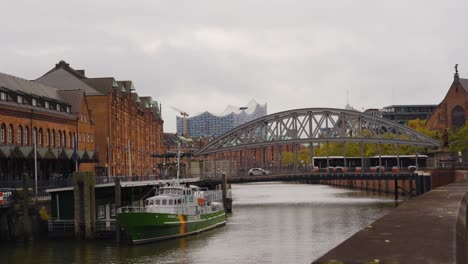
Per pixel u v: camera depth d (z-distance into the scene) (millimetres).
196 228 60906
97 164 100062
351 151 155875
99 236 56344
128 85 120000
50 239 56219
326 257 11008
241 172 129500
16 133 70438
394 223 16578
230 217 79000
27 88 80812
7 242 53812
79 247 51844
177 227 57469
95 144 101812
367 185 158000
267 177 105000
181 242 55125
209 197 74125
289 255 46656
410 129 115750
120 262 45000
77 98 91375
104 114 102188
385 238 13602
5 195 53344
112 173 103625
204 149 117812
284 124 119375
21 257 47094
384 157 123500
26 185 54906
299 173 107688
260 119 120188
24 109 72188
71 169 87000
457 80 163500
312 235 58594
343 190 160125
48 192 59375
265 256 46469
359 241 13156
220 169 127000
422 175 96938
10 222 53938
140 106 131625
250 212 85875
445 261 10883
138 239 53000
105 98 102375
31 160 72625
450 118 163625
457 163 106688
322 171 119812
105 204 67688
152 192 78250
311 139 116500
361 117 117812
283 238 56812
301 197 122625
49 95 86562
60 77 107125
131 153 119875
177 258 46438
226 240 56156
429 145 112812
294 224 68562
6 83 75062
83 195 55500
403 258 11102
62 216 59812
